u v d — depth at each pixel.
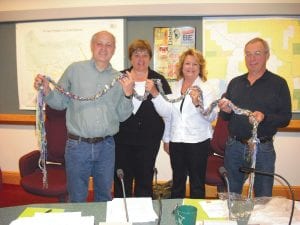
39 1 3.33
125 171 2.28
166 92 2.28
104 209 1.34
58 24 3.35
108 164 2.03
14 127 3.63
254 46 1.97
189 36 3.18
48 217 1.23
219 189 2.50
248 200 1.25
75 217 1.23
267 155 2.03
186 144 2.23
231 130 2.13
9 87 3.58
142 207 1.34
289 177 3.24
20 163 2.50
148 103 2.19
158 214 1.28
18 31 3.45
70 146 1.96
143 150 2.23
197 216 1.27
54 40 3.39
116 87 1.97
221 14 3.06
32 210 1.33
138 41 2.20
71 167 1.97
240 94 2.09
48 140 2.71
